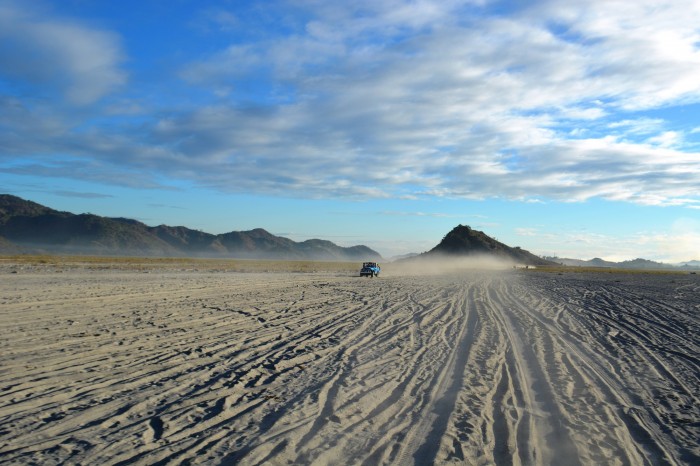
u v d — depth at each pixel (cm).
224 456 523
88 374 832
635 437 626
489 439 602
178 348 1068
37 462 498
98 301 1838
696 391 849
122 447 541
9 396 701
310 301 2197
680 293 3472
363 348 1156
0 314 1438
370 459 533
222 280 3500
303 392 780
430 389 820
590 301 2630
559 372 960
